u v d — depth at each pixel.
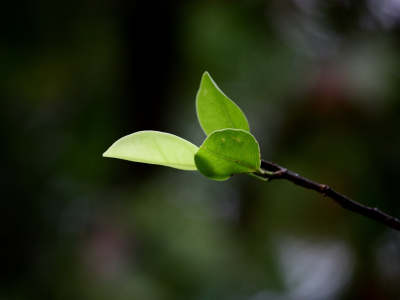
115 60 2.05
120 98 2.10
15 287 1.81
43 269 1.86
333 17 2.07
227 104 0.63
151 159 0.61
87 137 2.16
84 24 2.00
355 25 2.05
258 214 2.10
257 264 1.94
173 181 2.23
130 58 2.06
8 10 1.89
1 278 1.83
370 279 1.92
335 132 1.92
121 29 2.04
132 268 1.79
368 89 1.85
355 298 1.93
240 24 2.12
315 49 2.11
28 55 2.00
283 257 2.05
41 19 1.96
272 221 2.06
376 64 1.90
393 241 1.95
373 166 1.89
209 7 2.07
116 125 2.14
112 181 2.22
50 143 2.15
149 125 2.11
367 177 1.88
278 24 2.14
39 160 2.14
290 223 2.03
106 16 2.01
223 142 0.60
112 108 2.11
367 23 2.04
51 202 2.12
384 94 1.84
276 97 2.14
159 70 2.07
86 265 1.81
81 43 2.03
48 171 2.15
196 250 1.86
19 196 2.05
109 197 2.14
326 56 2.05
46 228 2.04
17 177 2.08
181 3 2.03
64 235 2.02
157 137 0.61
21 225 2.00
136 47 2.05
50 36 2.00
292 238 2.06
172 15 2.03
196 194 2.24
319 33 2.12
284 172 0.62
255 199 2.13
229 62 2.17
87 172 2.20
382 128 1.88
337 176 1.91
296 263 2.05
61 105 2.11
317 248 2.07
